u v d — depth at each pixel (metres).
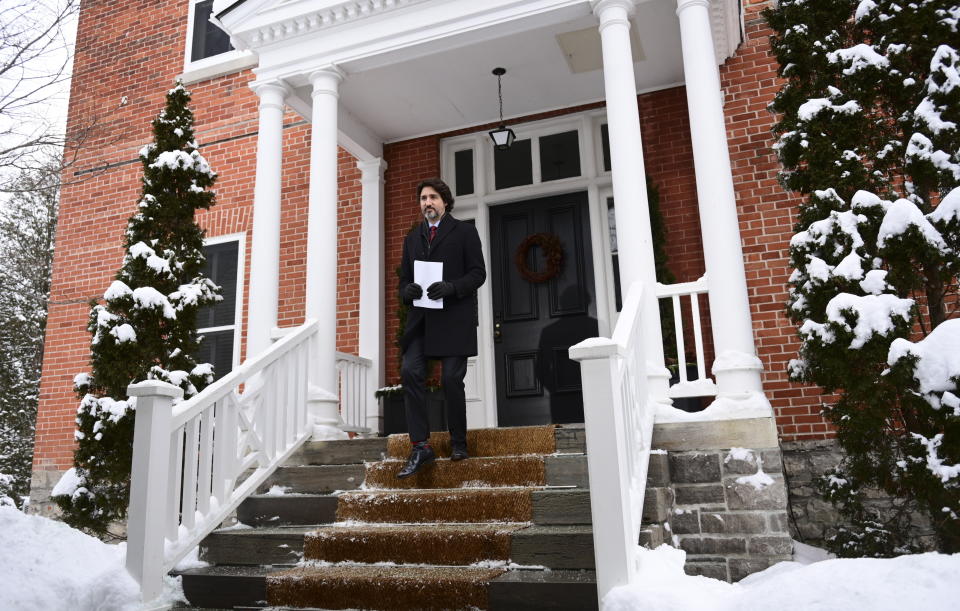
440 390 5.62
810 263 3.87
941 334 3.34
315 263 5.23
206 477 3.85
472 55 5.82
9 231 13.03
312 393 4.98
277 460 4.46
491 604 2.91
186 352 5.39
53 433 7.95
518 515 3.56
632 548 2.88
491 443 4.25
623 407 3.38
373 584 3.08
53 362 8.16
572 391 6.36
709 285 4.33
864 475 3.81
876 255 3.78
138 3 8.88
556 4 4.97
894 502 4.88
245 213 7.63
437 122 7.00
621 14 4.78
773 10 4.57
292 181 7.62
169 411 3.56
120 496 5.20
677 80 6.39
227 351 7.43
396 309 6.92
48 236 13.14
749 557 3.83
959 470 3.30
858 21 4.19
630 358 3.66
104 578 3.26
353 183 7.39
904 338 3.46
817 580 2.42
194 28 8.53
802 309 3.91
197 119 8.15
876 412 3.57
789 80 4.44
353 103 6.56
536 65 6.02
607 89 4.70
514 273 6.77
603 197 6.67
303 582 3.21
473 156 7.14
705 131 4.50
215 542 3.77
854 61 4.01
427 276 4.08
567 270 6.62
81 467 5.26
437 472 4.03
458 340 4.00
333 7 5.43
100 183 8.48
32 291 12.76
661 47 5.82
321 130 5.47
